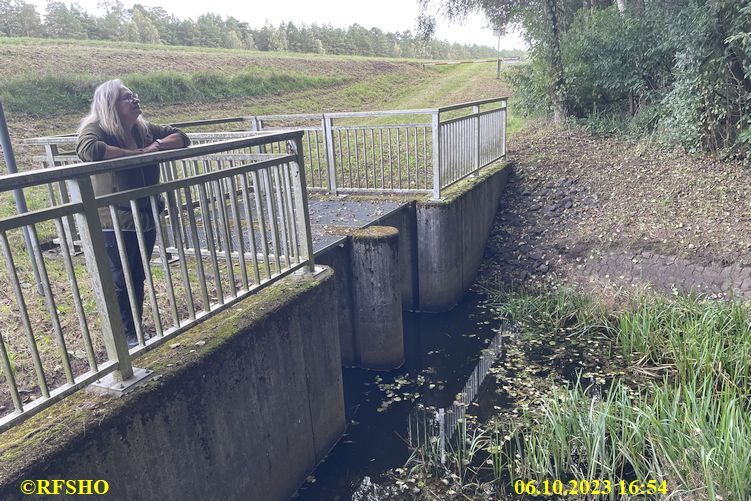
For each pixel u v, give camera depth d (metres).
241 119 7.31
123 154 3.01
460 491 4.00
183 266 3.03
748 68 7.68
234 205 3.39
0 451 2.16
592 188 8.60
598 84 10.59
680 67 8.70
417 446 4.56
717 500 3.30
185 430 2.83
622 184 8.48
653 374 5.20
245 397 3.29
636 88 10.07
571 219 8.19
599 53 10.40
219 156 4.13
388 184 8.66
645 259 6.93
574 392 4.51
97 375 2.50
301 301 3.85
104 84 3.12
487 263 8.23
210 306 3.29
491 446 4.33
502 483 4.05
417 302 7.26
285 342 3.68
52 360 3.29
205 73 18.62
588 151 9.68
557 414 4.21
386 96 23.33
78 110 13.20
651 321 5.73
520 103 12.09
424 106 18.86
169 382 2.72
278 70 23.70
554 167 9.35
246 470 3.35
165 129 3.59
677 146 8.96
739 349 4.98
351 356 5.88
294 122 16.84
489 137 8.67
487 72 27.41
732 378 4.79
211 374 2.99
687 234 6.98
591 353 5.80
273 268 4.55
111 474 2.42
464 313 7.16
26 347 3.43
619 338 5.95
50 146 4.49
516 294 7.39
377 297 5.60
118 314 2.59
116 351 2.58
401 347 5.96
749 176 7.83
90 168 2.39
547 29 10.79
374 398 5.35
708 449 3.54
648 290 6.56
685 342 5.24
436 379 5.68
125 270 2.69
